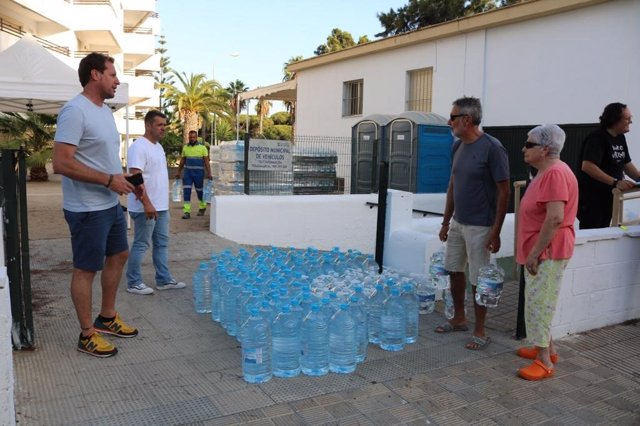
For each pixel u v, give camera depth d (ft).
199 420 10.79
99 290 19.22
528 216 13.38
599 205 19.79
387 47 51.52
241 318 14.51
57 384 12.06
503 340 15.98
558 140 12.76
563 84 38.06
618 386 13.38
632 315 18.37
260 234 29.89
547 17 38.73
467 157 15.10
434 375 13.41
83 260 13.26
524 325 15.99
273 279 15.93
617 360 14.96
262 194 32.42
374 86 54.29
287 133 203.92
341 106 58.80
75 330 15.30
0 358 8.46
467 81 44.75
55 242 27.09
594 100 36.22
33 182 74.64
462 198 15.28
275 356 13.00
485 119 43.65
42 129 72.13
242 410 11.25
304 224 30.68
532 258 13.01
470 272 15.43
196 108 152.35
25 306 13.66
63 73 26.86
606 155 19.38
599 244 17.08
